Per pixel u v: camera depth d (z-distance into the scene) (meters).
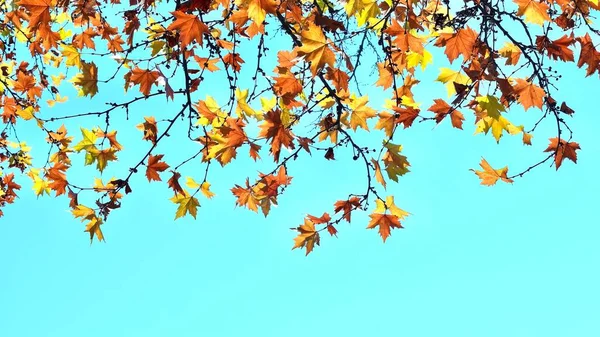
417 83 3.53
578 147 2.88
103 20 4.05
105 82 3.36
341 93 3.45
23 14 4.30
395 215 3.62
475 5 2.88
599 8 2.97
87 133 3.71
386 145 3.43
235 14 3.05
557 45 2.81
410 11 3.05
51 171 3.67
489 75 2.65
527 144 3.24
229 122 3.06
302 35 2.63
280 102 3.64
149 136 3.54
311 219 3.75
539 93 2.74
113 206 3.61
